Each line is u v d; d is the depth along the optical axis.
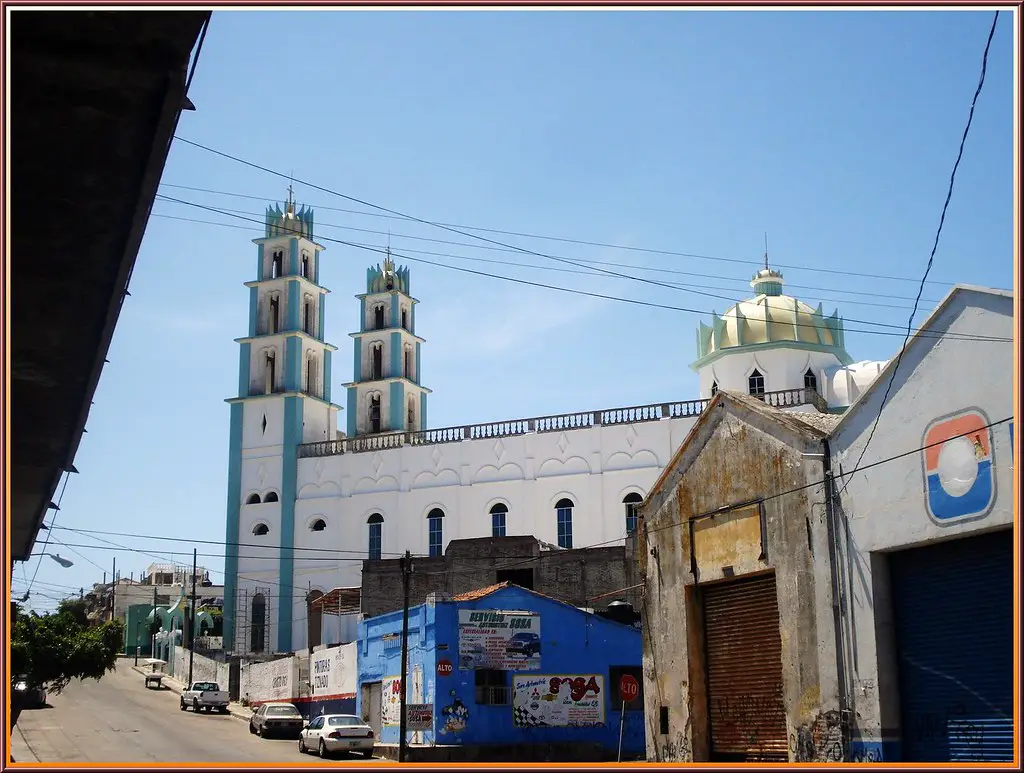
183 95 10.30
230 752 32.78
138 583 103.06
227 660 60.16
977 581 15.26
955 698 15.45
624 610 44.38
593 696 35.91
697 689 20.30
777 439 18.80
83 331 13.86
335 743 32.59
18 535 23.98
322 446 62.88
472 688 34.44
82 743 33.62
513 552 47.75
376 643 39.69
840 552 17.33
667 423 54.81
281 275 68.50
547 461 56.94
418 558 49.12
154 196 11.57
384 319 70.88
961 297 15.44
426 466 59.69
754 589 19.39
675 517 21.36
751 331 58.94
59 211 11.54
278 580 61.31
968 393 15.20
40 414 16.45
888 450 16.58
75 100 10.17
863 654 16.64
